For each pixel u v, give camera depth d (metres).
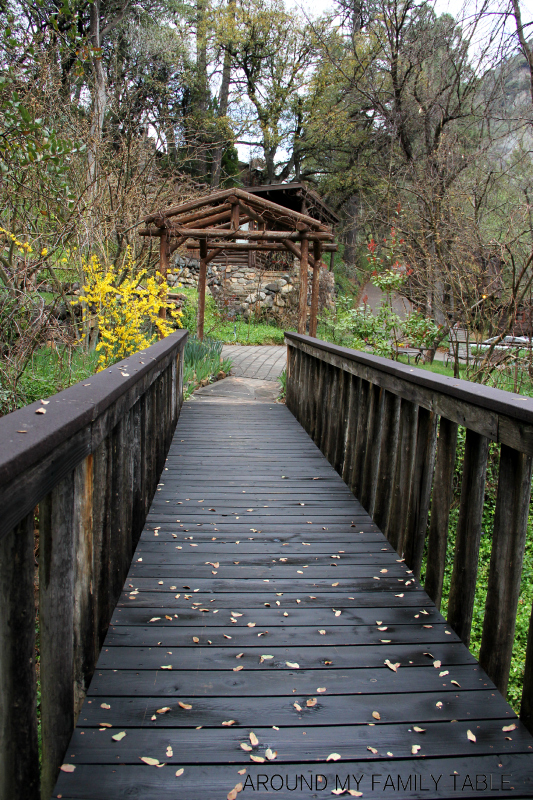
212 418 5.85
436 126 11.77
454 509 4.52
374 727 1.51
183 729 1.48
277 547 2.71
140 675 1.70
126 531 2.37
